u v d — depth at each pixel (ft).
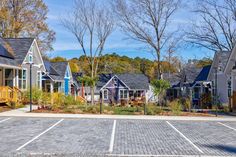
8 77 110.11
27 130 53.16
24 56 114.21
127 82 200.95
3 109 84.02
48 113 78.43
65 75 166.20
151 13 142.20
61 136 47.52
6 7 168.55
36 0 174.09
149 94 201.16
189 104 96.12
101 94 195.72
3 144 41.19
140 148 39.40
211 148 40.01
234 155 36.19
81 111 83.66
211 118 75.10
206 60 208.95
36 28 176.65
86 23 155.53
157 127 59.00
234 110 92.63
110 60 259.19
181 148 39.75
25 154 35.55
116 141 43.96
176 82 215.72
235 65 101.30
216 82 125.80
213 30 154.92
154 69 254.06
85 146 40.27
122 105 128.16
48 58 187.73
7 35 167.73
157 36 144.25
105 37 158.20
